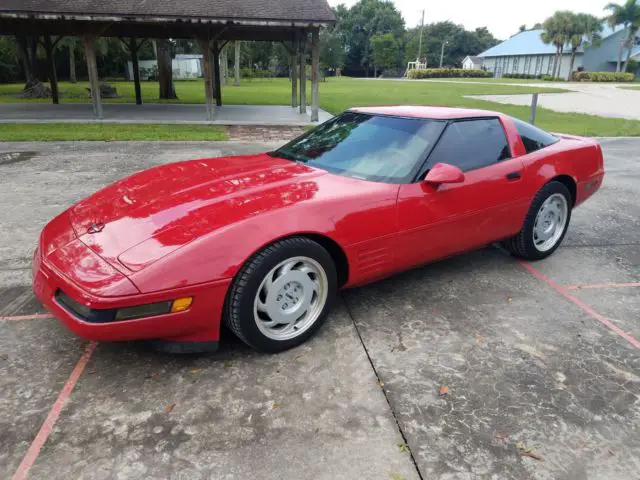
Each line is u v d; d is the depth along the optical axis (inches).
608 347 118.7
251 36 796.6
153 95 1085.8
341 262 120.0
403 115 148.3
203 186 122.6
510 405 97.3
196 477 78.6
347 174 131.3
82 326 91.6
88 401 95.7
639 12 2406.5
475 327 126.3
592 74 2256.4
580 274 161.3
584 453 85.7
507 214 152.3
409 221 127.0
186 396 97.7
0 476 77.8
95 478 78.1
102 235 105.1
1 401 95.0
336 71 3486.7
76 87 1299.2
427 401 97.8
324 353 113.2
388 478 79.3
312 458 82.9
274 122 588.4
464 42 4143.7
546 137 172.4
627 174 320.5
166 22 540.7
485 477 80.1
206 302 98.0
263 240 102.0
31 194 243.8
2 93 1086.4
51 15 505.0
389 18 3885.3
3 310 130.3
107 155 357.7
